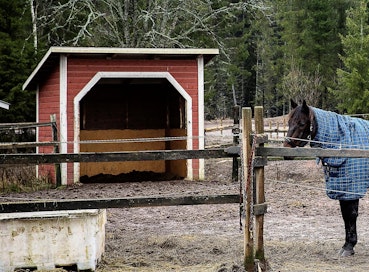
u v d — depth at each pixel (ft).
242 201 21.50
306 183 50.60
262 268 21.86
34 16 85.81
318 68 145.89
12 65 68.95
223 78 186.50
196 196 21.34
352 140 24.45
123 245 27.61
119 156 21.16
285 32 171.53
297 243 27.55
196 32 97.50
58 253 22.61
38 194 45.11
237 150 21.59
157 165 63.36
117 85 62.85
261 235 22.06
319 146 24.63
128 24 85.81
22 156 20.67
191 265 23.61
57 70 52.13
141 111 63.77
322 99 150.20
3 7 73.36
